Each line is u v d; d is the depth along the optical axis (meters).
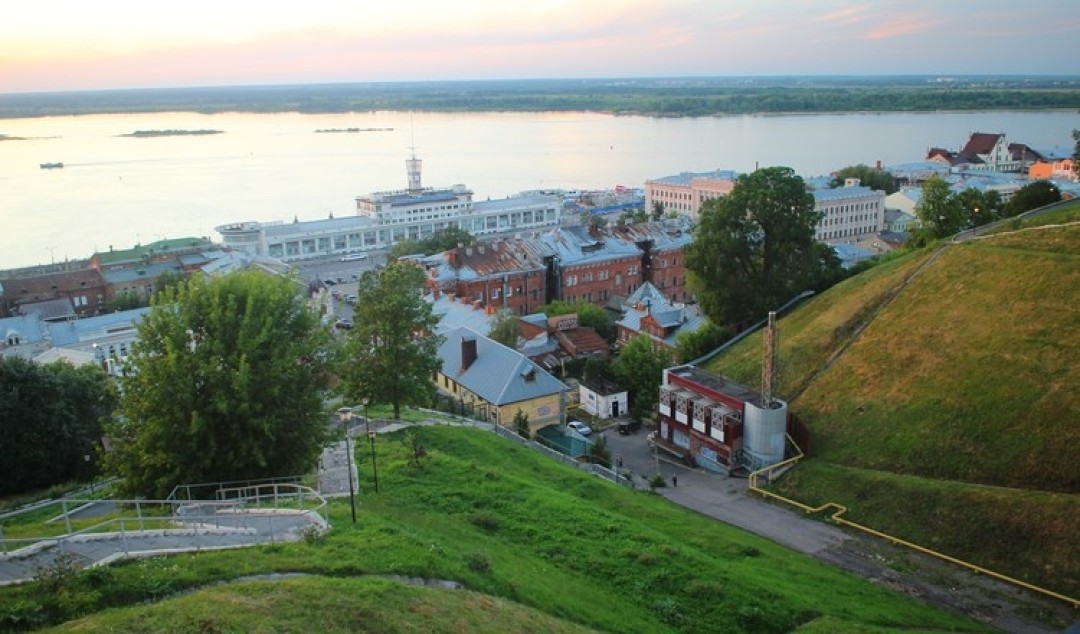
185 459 43.19
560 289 142.88
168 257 177.75
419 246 175.75
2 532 32.28
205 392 43.62
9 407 62.28
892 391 70.31
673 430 78.94
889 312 79.75
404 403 69.75
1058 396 59.84
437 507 44.91
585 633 31.44
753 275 95.38
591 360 99.12
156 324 45.22
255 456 43.34
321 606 25.89
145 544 31.20
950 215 106.44
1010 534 52.16
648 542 43.50
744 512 62.44
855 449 66.94
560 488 55.91
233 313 45.22
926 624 43.66
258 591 26.34
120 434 46.97
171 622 23.80
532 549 41.31
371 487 46.25
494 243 144.62
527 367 81.69
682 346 96.44
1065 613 46.47
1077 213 85.94
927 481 59.50
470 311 109.19
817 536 57.66
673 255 156.00
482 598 30.47
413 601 27.83
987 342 68.56
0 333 113.81
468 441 62.31
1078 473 54.41
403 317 67.31
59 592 25.42
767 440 69.06
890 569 52.28
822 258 104.88
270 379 44.12
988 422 61.56
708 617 37.59
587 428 85.69
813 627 38.66
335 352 50.50
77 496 58.06
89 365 76.38
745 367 85.75
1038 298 69.94
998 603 47.81
